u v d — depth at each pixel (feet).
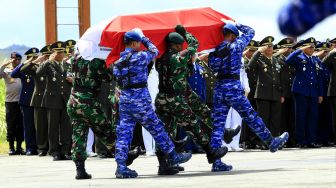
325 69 119.85
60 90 104.47
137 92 61.87
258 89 113.91
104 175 69.56
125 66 61.72
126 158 64.03
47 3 129.70
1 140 143.54
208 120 68.39
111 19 65.31
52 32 130.11
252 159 88.17
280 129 119.03
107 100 104.99
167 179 61.05
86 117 63.00
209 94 108.78
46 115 111.55
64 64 106.32
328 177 57.62
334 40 121.19
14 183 64.23
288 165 75.20
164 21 66.23
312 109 117.29
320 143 121.80
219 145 67.62
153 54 62.23
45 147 112.47
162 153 66.18
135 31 61.62
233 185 52.75
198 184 54.80
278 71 115.55
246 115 67.51
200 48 67.10
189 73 66.18
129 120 62.85
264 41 114.21
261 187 50.39
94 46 62.75
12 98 119.55
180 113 65.26
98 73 62.49
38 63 109.09
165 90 64.85
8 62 118.83
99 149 103.76
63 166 87.61
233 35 66.39
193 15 67.51
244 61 112.16
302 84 116.16
